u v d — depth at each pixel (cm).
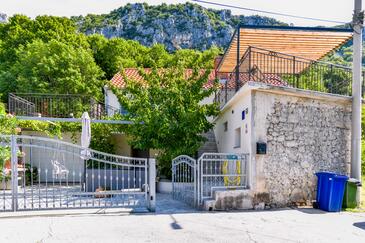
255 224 730
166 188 1343
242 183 956
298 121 990
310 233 656
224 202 900
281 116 974
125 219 764
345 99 1022
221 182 1082
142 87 1442
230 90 1489
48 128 1673
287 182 963
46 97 1759
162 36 9550
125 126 1599
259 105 954
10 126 1300
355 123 1005
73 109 1755
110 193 867
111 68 4469
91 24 9081
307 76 1191
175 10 10094
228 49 1384
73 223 716
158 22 9719
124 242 581
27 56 3441
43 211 820
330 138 1023
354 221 773
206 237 619
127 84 1463
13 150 809
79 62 3562
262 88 927
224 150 1445
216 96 1672
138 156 1909
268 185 942
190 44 9619
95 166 1487
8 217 763
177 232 653
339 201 897
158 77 1432
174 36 9631
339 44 1284
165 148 1321
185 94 1359
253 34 1183
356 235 645
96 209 854
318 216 828
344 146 1037
